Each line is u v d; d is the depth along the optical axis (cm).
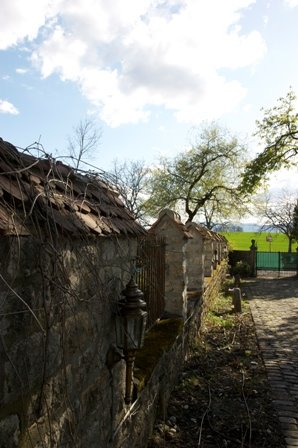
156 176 2733
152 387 387
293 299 1409
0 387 147
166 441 382
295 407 474
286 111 1669
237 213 2755
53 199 199
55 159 222
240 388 529
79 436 224
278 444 386
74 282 214
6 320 151
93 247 243
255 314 1096
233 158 2683
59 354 197
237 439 395
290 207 3484
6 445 151
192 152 2720
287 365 638
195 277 882
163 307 589
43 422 181
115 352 285
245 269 2423
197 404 474
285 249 3744
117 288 295
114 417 289
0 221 142
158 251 546
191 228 877
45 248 177
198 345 721
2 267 147
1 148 176
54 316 190
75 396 219
